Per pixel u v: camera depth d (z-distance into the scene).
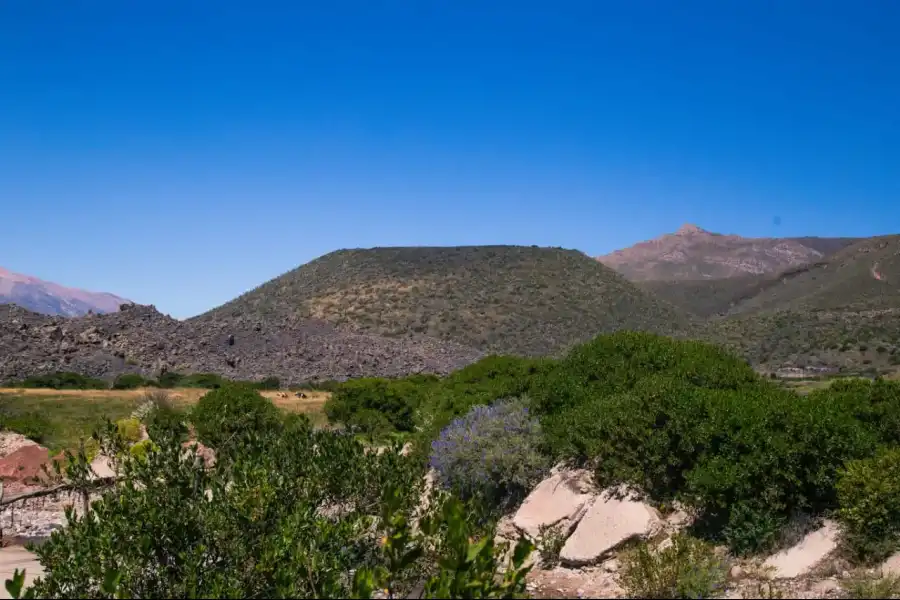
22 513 13.18
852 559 7.08
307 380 53.34
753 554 7.54
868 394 10.64
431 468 11.88
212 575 6.40
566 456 10.28
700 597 6.55
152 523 6.57
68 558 6.50
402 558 5.76
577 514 8.84
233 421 16.78
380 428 21.03
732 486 7.71
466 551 5.20
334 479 8.09
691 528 8.20
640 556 7.05
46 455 16.97
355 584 5.47
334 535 6.72
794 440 7.82
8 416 23.97
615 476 8.93
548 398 11.77
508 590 5.27
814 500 7.83
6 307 56.34
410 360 67.50
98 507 7.01
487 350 98.81
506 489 10.56
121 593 5.93
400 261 143.62
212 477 7.87
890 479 7.10
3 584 8.48
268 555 6.25
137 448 9.35
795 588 6.63
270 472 7.52
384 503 5.91
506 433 10.77
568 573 7.90
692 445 8.37
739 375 10.66
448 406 14.14
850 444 7.78
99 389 41.00
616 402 9.66
